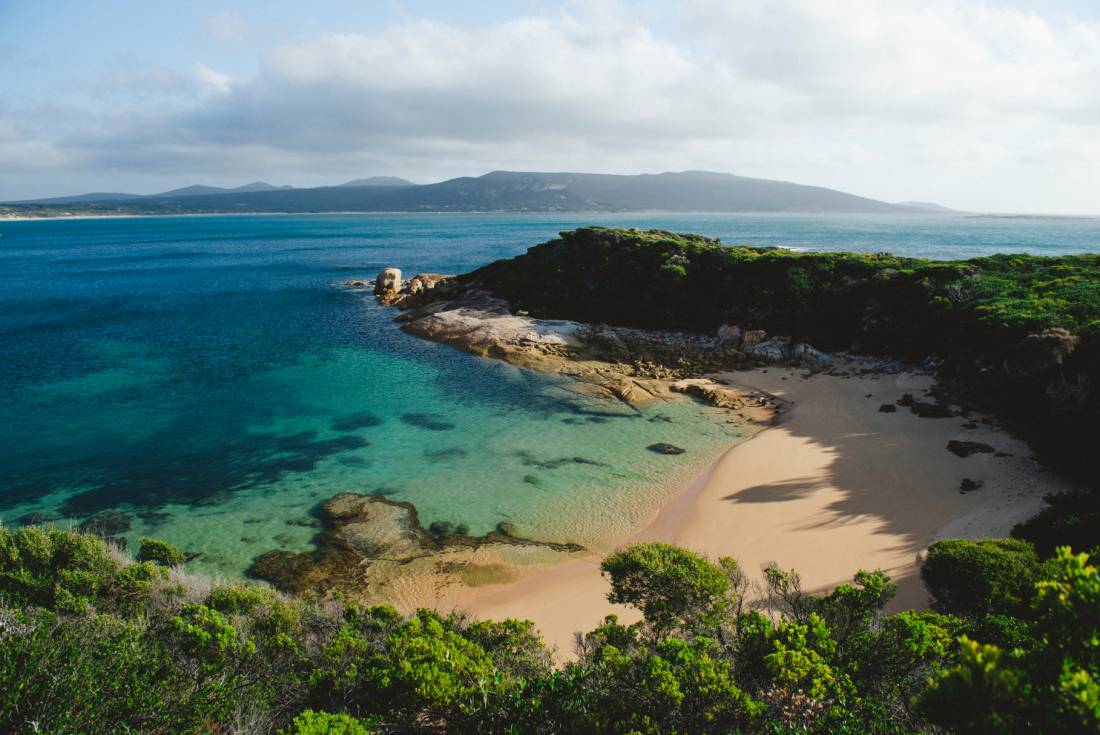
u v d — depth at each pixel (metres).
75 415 39.56
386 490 28.91
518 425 36.84
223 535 25.16
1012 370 32.72
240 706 10.27
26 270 126.75
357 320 69.19
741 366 47.66
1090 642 5.84
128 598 16.52
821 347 49.97
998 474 27.42
